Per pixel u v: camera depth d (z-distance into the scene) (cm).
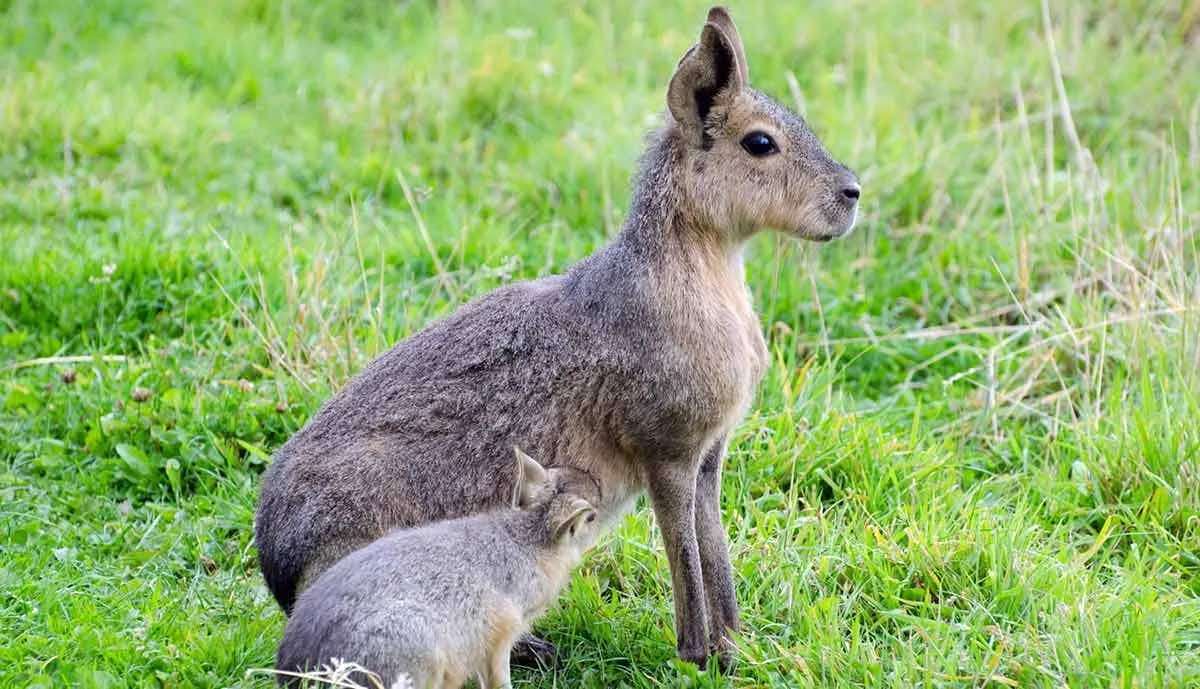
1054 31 1606
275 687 800
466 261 1275
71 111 1453
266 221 1355
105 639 845
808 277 1253
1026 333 1212
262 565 849
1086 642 817
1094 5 1653
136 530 984
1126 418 1047
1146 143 1438
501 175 1428
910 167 1369
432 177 1445
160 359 1129
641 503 1020
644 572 934
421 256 1276
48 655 834
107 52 1623
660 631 881
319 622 727
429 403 843
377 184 1424
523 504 791
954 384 1193
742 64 902
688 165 855
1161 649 813
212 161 1439
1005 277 1260
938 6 1692
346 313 1123
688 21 1712
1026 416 1137
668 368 828
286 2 1741
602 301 843
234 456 1041
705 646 852
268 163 1451
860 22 1678
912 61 1600
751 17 1694
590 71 1600
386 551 749
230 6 1747
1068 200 1319
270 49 1652
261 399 1078
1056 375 1155
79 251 1251
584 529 799
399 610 725
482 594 755
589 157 1415
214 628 873
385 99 1528
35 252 1233
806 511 989
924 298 1262
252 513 989
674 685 840
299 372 1085
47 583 902
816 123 1470
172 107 1519
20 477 1028
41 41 1647
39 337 1184
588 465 852
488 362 848
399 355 868
